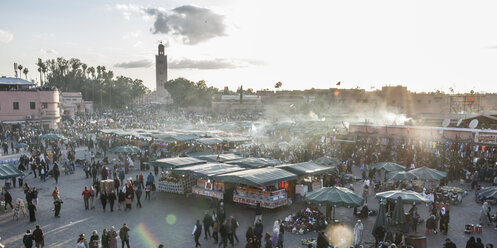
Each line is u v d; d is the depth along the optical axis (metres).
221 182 23.03
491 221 19.83
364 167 34.09
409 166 32.34
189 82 138.50
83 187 27.59
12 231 18.14
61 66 155.75
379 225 16.94
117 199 24.22
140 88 177.88
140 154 38.12
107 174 28.61
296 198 23.61
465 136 32.66
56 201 20.42
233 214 20.97
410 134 36.81
